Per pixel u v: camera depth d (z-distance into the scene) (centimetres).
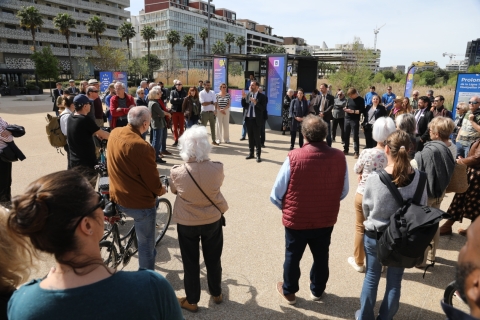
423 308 277
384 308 235
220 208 254
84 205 95
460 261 80
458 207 383
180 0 11500
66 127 431
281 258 354
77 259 95
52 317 88
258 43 14425
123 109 685
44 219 89
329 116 848
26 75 4906
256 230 417
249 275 323
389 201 218
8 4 5916
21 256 119
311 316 268
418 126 634
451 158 288
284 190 255
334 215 257
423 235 191
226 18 13150
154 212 284
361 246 321
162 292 100
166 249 372
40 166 679
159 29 11088
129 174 259
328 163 245
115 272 99
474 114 607
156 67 6316
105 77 1742
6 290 116
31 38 6141
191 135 239
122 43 8275
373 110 785
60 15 5559
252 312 271
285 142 974
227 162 743
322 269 272
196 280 264
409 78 1270
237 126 1234
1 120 399
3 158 410
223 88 932
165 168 691
